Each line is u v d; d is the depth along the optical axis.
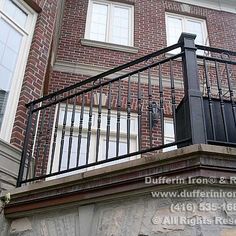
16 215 2.88
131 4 7.30
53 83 5.66
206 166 2.16
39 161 4.73
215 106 2.79
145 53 6.49
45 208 2.73
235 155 2.22
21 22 4.46
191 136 2.37
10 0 4.34
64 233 2.57
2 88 3.88
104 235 2.39
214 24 7.52
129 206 2.39
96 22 6.91
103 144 5.34
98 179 2.53
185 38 2.88
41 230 2.70
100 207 2.53
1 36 4.04
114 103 5.61
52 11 4.98
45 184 2.75
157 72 6.18
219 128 2.69
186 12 7.53
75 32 6.48
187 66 2.71
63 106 5.41
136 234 2.27
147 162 2.35
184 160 2.22
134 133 5.50
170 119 5.70
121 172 2.44
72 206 2.63
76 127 5.33
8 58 4.07
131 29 6.92
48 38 4.71
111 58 6.25
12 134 3.68
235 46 7.25
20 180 3.09
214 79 6.11
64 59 6.00
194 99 2.54
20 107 3.85
